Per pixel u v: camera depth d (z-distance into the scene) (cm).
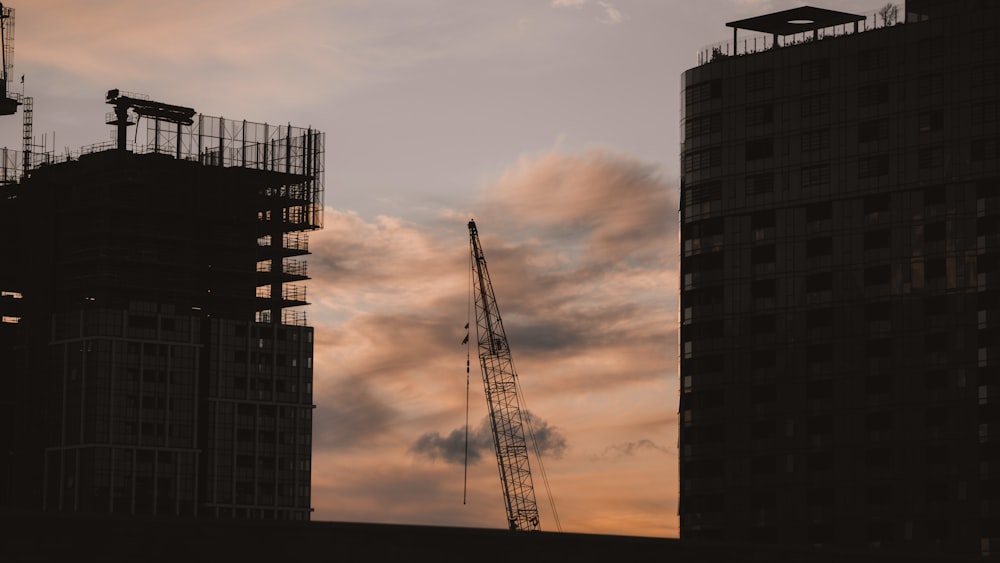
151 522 12206
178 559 12288
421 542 13338
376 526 13150
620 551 14475
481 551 13662
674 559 14788
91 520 11975
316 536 12862
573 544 14175
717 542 15162
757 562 15325
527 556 13900
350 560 12975
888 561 16125
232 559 12475
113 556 12012
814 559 15700
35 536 11756
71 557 11862
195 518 12412
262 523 12656
